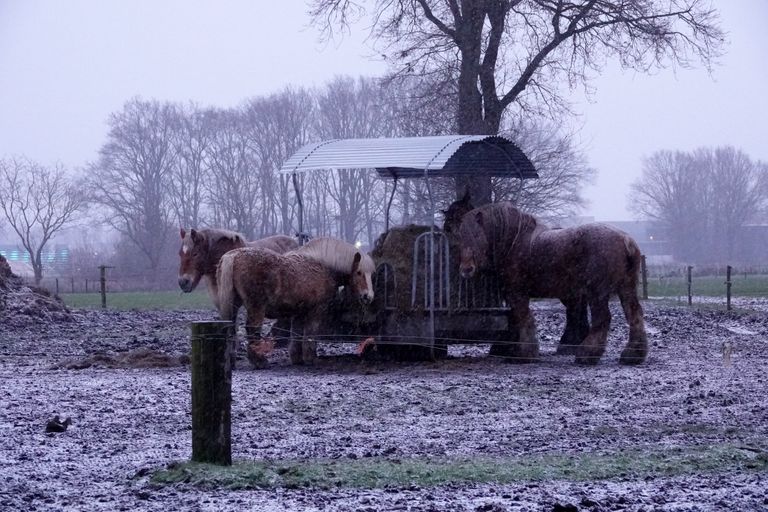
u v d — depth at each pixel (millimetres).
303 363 16453
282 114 69250
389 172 20047
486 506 6828
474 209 16578
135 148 73188
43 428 10344
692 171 110375
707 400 12242
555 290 16547
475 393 12891
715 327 24438
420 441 9617
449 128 32594
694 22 31422
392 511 6789
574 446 9328
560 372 15219
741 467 8305
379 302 16781
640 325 16516
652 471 8156
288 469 7941
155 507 6902
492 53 31703
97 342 20906
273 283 15586
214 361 8008
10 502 7062
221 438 8055
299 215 18688
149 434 10008
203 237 17609
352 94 66125
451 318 16594
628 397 12555
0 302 26359
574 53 32219
